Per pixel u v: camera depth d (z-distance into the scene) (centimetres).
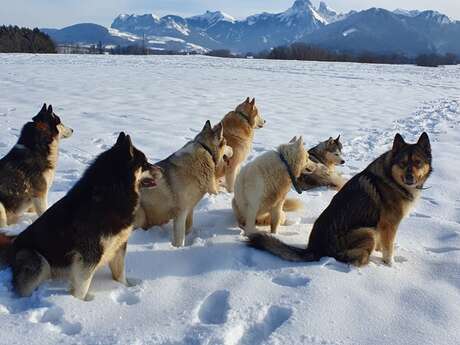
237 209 311
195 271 245
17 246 220
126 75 1288
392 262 261
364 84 1313
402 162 250
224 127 388
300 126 676
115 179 214
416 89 1227
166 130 593
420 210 356
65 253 212
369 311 207
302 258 257
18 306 203
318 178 410
